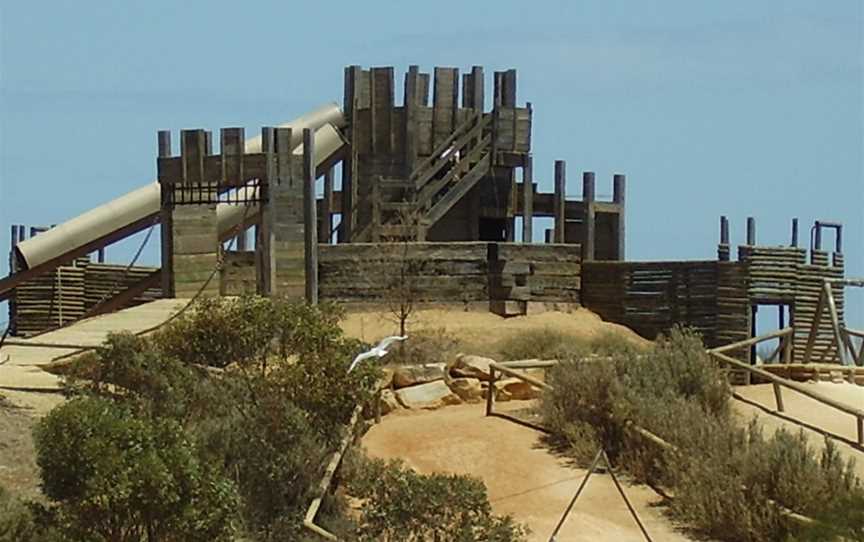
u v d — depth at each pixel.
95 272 94.88
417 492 47.38
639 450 58.12
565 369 62.41
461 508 47.34
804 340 86.81
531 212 93.12
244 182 82.19
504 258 86.44
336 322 61.78
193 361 58.16
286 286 81.62
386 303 84.31
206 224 83.94
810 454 54.91
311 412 54.91
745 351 83.88
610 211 93.19
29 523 43.91
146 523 43.28
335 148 90.69
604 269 87.56
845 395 66.62
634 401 59.59
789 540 46.56
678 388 63.16
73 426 44.25
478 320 84.50
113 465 43.25
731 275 84.50
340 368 55.59
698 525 53.62
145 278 90.38
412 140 91.19
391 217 89.81
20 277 85.69
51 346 66.81
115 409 46.09
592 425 60.16
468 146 92.56
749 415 64.00
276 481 51.16
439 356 73.44
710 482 54.59
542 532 52.31
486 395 65.12
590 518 53.97
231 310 58.53
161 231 84.25
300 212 82.25
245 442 51.56
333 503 52.38
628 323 86.50
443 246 85.94
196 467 44.16
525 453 58.91
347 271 84.75
